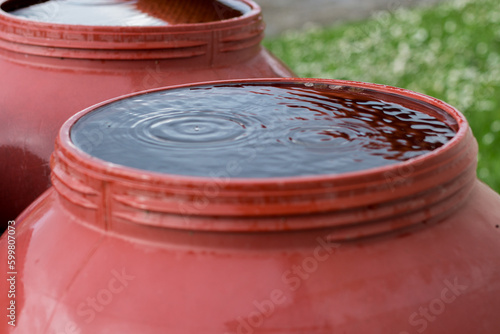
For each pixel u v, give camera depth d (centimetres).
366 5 1128
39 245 172
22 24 275
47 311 157
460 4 905
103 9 330
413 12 919
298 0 1195
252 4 335
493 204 185
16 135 268
